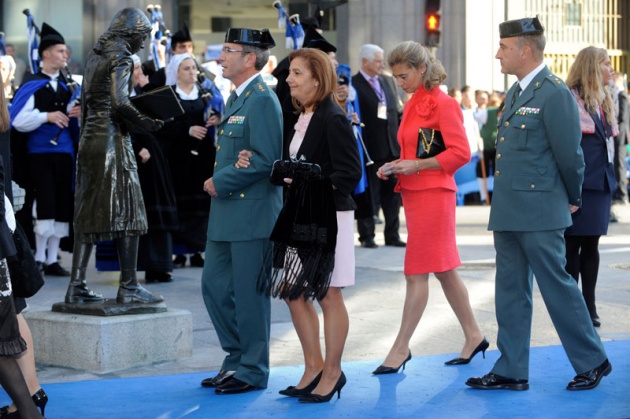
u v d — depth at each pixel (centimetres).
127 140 964
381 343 1019
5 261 682
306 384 819
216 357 967
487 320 1116
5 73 1405
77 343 920
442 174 884
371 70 1652
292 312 816
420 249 888
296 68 799
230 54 824
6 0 2712
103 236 944
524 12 2958
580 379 830
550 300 820
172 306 1204
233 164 819
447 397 812
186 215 1465
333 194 782
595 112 1030
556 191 810
